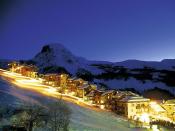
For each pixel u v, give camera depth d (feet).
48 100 256.32
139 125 258.57
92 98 334.65
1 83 293.84
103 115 269.23
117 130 220.43
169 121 292.20
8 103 200.44
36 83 371.76
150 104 316.60
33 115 155.22
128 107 296.51
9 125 152.05
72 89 364.17
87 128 199.21
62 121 164.45
